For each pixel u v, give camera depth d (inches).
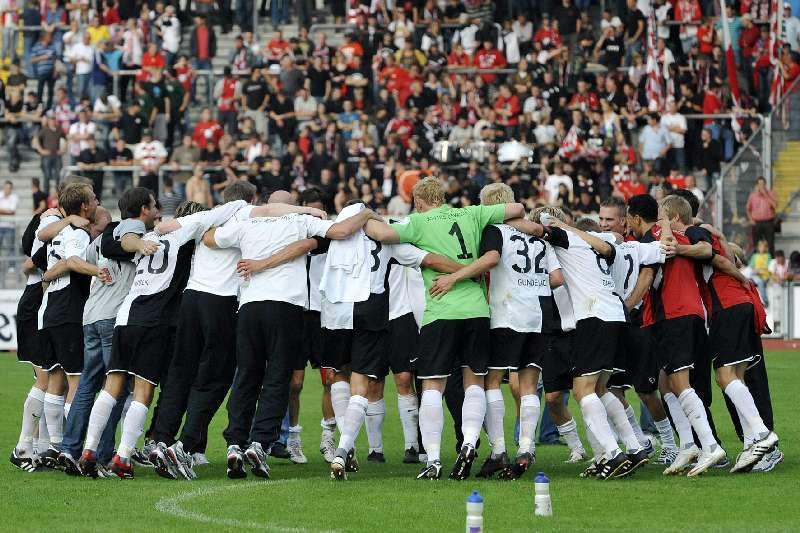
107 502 800.3
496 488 856.9
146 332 888.9
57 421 949.2
